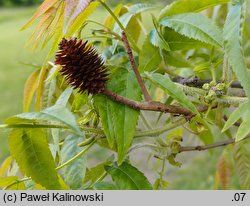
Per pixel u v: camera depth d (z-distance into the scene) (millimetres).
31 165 387
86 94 407
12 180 419
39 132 386
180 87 412
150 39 435
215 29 402
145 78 414
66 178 422
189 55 556
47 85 465
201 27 406
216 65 462
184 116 401
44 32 380
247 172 522
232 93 424
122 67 410
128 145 386
